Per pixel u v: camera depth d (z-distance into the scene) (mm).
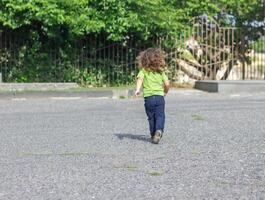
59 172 11773
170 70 35469
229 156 13203
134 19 32469
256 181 10930
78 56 34469
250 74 37375
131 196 9977
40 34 33906
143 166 12281
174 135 16328
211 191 10250
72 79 34312
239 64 37094
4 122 19062
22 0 31219
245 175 11383
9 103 25375
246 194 10055
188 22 35812
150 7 33188
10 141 15461
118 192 10234
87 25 31719
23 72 33750
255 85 31266
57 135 16422
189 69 35906
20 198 9891
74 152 13883
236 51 36812
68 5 31672
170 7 34812
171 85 35062
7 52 33594
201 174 11500
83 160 12938
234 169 11898
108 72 34844
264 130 17078
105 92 28859
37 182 10969
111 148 14391
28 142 15297
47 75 34062
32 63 33875
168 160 12859
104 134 16594
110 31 32469
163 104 15109
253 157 13062
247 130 17094
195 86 34250
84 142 15258
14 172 11797
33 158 13188
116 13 32344
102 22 32156
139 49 35094
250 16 37188
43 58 34000
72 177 11352
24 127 17938
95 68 34688
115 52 35031
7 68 33656
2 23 32531
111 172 11758
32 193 10203
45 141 15445
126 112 21844
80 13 31891
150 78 15172
